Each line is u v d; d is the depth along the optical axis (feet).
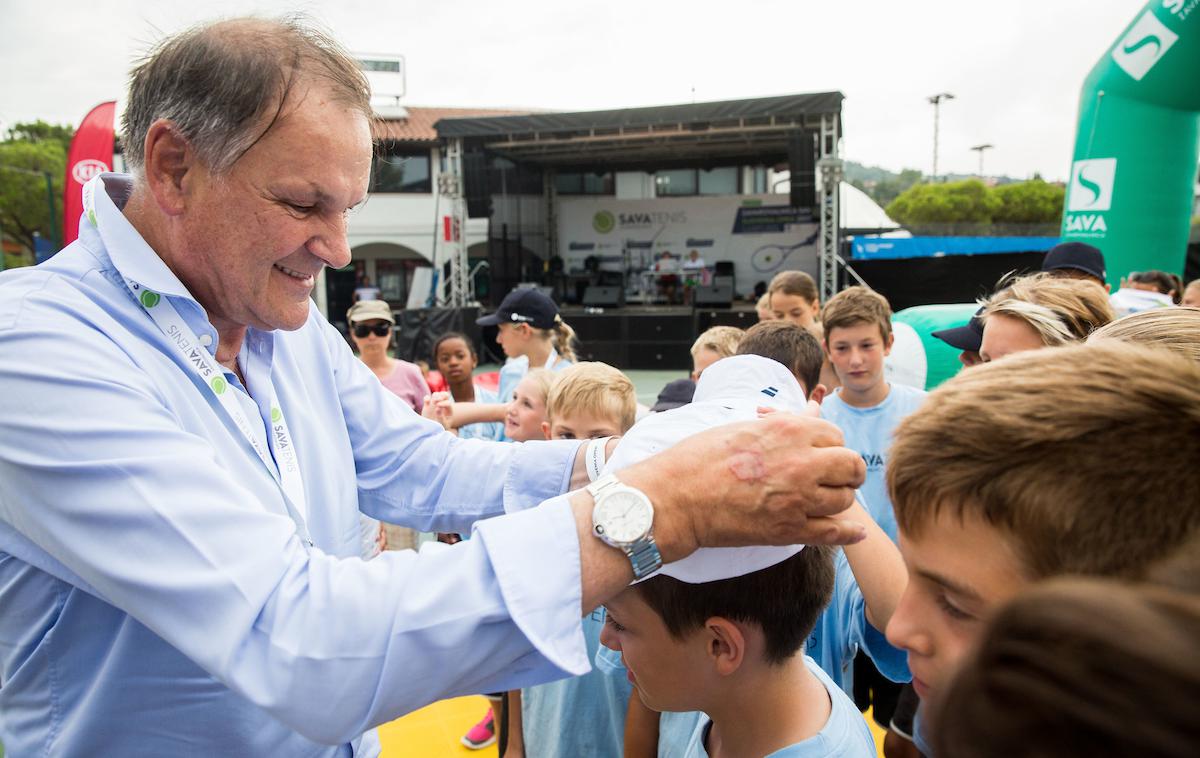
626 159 59.36
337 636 2.52
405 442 4.52
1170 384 1.73
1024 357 2.01
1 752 6.36
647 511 2.58
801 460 2.61
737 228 59.62
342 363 4.63
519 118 45.96
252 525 2.71
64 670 3.29
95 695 3.25
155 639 3.19
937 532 1.90
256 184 3.11
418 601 2.54
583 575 2.60
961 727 1.05
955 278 43.83
